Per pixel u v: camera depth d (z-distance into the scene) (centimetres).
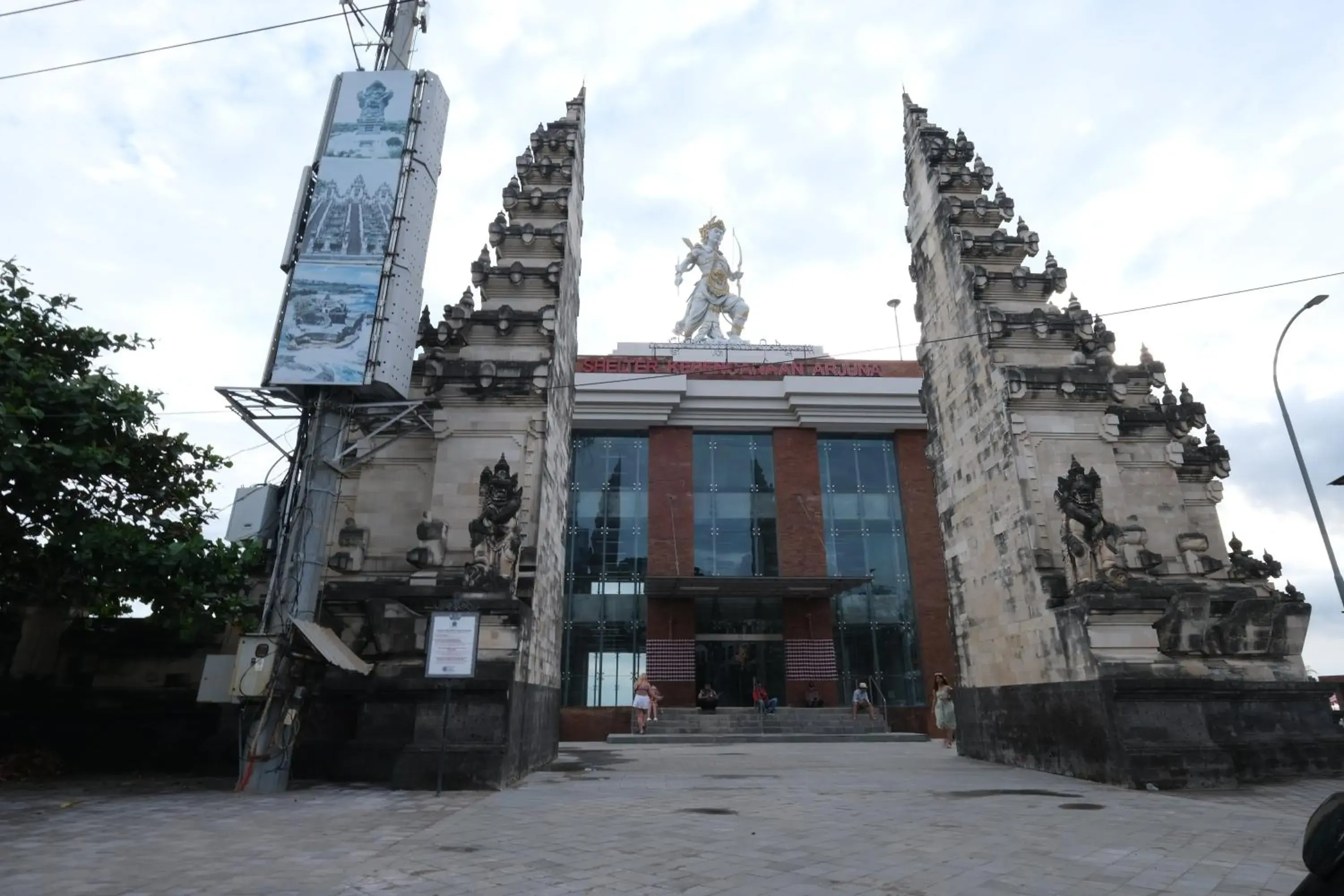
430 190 1995
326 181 1900
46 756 1823
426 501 2155
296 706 1575
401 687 1703
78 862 889
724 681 4050
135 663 2005
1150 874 873
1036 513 2095
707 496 4353
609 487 4322
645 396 4322
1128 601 1761
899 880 843
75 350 1727
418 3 2152
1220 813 1296
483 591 1739
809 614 4109
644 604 4116
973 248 2498
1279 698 1903
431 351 2233
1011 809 1330
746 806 1359
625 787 1638
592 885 812
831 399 4369
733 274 5491
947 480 2581
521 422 2170
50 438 1584
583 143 2933
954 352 2533
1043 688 1950
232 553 1675
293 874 844
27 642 1952
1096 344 2334
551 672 2261
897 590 4238
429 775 1561
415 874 849
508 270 2375
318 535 1716
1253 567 2241
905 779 1803
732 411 4412
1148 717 1677
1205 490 2416
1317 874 243
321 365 1752
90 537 1530
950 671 4022
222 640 2014
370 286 1819
